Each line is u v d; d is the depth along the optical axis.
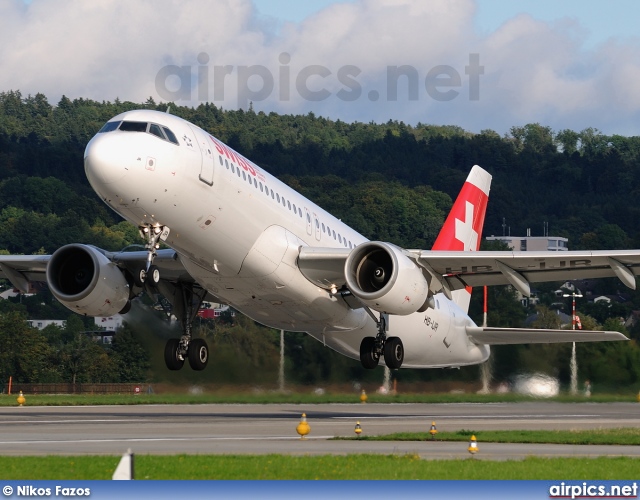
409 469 47.41
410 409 110.19
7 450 56.50
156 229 75.69
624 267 84.62
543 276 89.31
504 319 164.62
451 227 113.12
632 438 66.00
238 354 125.88
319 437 66.62
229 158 79.00
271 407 110.88
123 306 88.38
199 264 81.31
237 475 45.41
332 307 87.06
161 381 121.75
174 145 73.56
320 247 86.56
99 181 71.69
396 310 80.44
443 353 109.00
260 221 80.81
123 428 74.00
